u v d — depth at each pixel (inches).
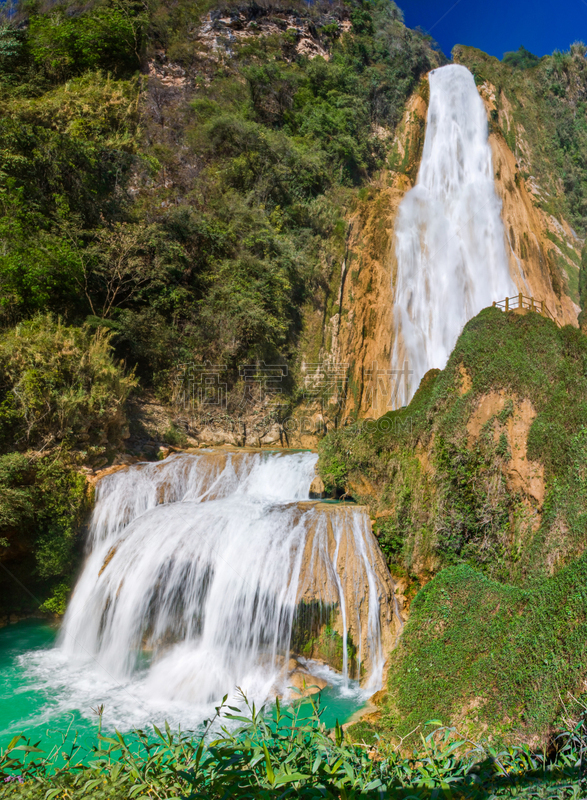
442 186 1433.3
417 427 556.7
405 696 372.8
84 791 142.7
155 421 794.2
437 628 393.7
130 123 1061.1
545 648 296.2
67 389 601.6
